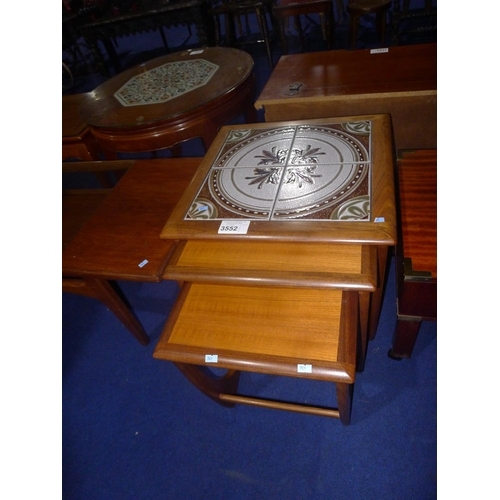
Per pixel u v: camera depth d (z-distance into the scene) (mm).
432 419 1201
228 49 2061
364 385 1319
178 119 1539
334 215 928
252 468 1192
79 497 1222
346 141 1160
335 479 1127
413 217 1121
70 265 1138
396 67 1531
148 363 1564
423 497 1053
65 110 2025
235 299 992
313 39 3699
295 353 854
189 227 999
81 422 1409
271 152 1188
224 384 1276
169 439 1309
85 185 2752
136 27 3459
